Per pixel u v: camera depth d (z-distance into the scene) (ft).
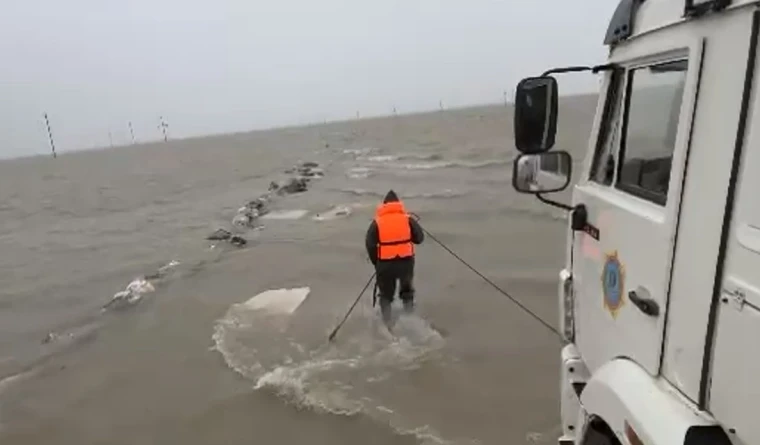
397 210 24.95
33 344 30.09
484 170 84.99
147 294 35.55
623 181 8.87
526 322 25.08
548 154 9.37
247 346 24.98
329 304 29.37
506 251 36.91
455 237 41.78
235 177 127.13
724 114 6.14
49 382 24.50
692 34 6.83
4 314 36.65
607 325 9.03
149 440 18.70
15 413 21.94
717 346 6.07
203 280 37.42
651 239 7.45
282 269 37.76
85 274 45.42
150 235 61.00
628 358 8.18
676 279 6.85
